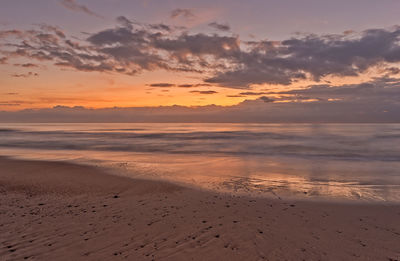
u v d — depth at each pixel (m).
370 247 5.11
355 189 10.41
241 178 12.57
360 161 19.45
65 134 67.50
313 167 16.31
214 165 17.02
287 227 6.13
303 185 11.13
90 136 58.31
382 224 6.35
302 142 40.66
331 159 20.50
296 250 4.98
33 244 5.23
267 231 5.89
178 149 29.33
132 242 5.34
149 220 6.61
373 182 11.87
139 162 18.30
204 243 5.28
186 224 6.32
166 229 6.01
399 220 6.64
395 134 69.62
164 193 9.52
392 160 19.81
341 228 6.08
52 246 5.15
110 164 16.95
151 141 42.91
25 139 46.91
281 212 7.27
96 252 4.92
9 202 8.27
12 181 11.40
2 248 5.05
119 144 36.44
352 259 4.65
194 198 8.84
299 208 7.67
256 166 16.62
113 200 8.54
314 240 5.42
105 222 6.46
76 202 8.30
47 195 9.16
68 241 5.38
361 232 5.84
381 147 31.75
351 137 55.28
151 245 5.21
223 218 6.76
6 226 6.19
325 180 12.25
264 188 10.50
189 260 4.63
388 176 13.30
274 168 15.85
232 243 5.28
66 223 6.39
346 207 7.79
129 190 9.93
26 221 6.52
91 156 22.14
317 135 64.06
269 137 55.56
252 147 31.91
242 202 8.34
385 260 4.62
